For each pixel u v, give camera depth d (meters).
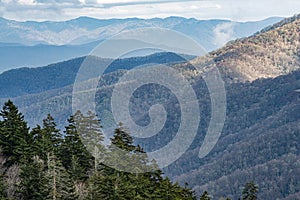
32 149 36.84
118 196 30.41
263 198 134.25
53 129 40.75
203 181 137.38
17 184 32.12
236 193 131.50
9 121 39.75
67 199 30.27
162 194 31.56
